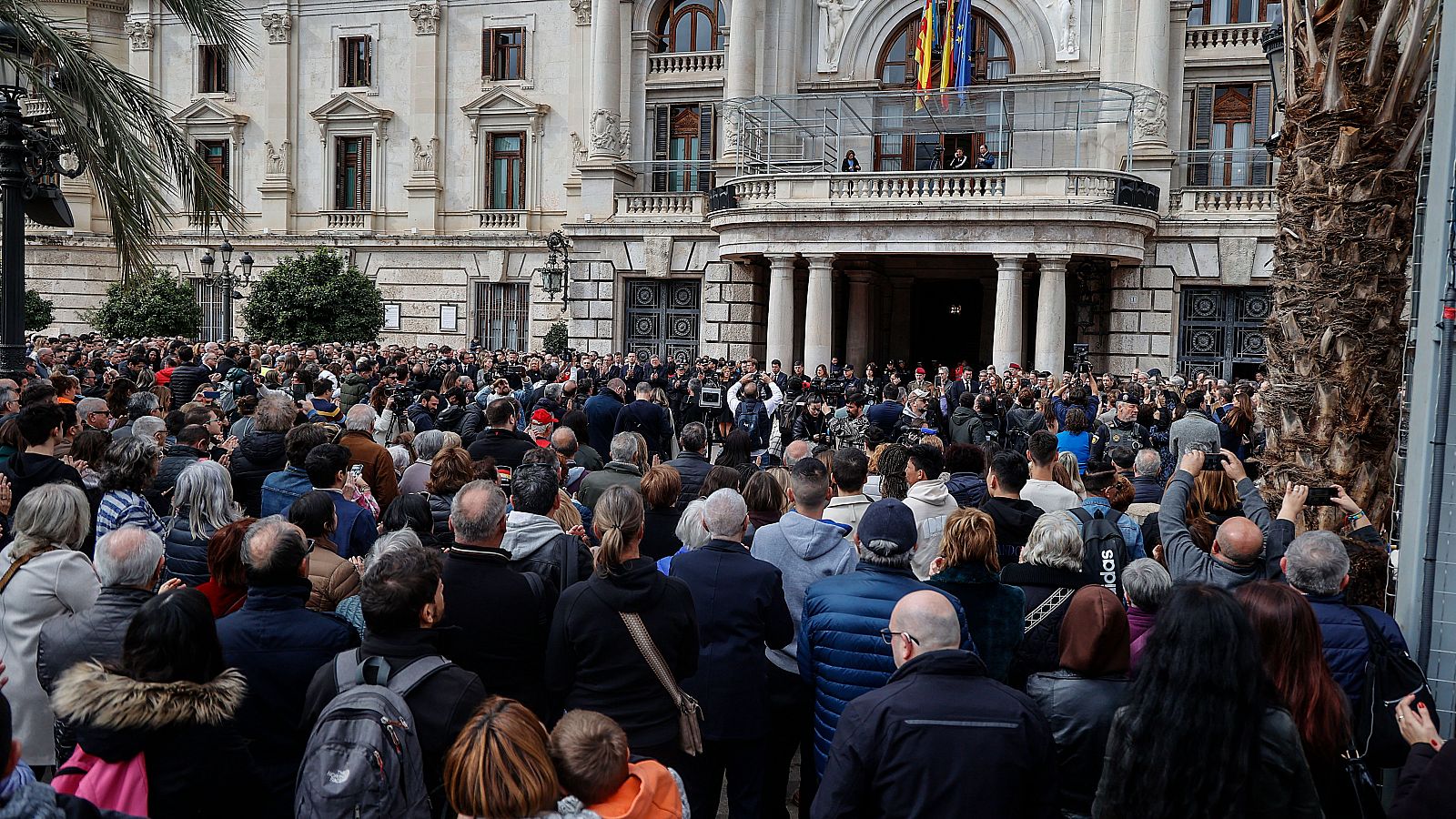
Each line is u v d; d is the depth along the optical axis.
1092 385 21.70
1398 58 6.63
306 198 41.72
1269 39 8.28
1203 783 3.52
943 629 4.28
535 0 38.91
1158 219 29.53
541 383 22.02
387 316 40.59
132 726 3.87
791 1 34.19
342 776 3.87
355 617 5.39
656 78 36.78
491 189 40.00
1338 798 4.57
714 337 34.12
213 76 42.47
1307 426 6.89
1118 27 30.86
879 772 4.06
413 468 9.48
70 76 8.34
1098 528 6.83
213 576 5.66
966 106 31.14
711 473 7.88
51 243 42.66
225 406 15.21
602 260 35.47
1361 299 6.72
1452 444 4.79
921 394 16.14
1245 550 5.48
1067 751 4.53
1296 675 4.31
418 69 40.03
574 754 3.42
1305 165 6.92
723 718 5.62
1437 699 4.79
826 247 29.23
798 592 6.32
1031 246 27.50
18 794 2.92
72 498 5.74
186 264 42.19
